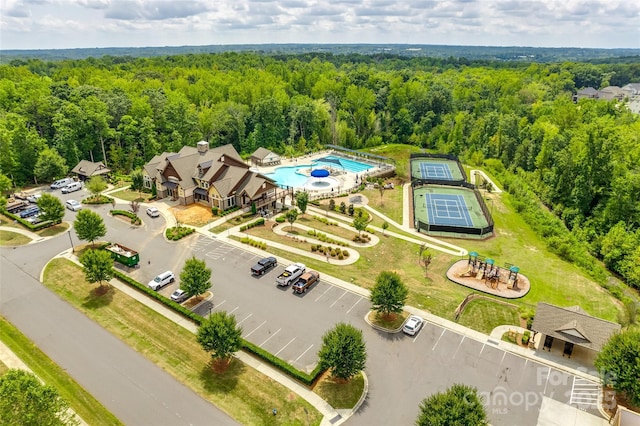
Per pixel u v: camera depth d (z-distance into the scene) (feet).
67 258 172.45
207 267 168.14
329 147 394.93
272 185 240.73
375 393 107.45
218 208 229.45
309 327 132.46
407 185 298.15
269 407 102.42
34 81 330.34
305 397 105.50
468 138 414.41
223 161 243.19
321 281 160.04
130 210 226.79
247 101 425.69
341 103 467.52
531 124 405.39
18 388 80.84
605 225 234.38
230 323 112.47
